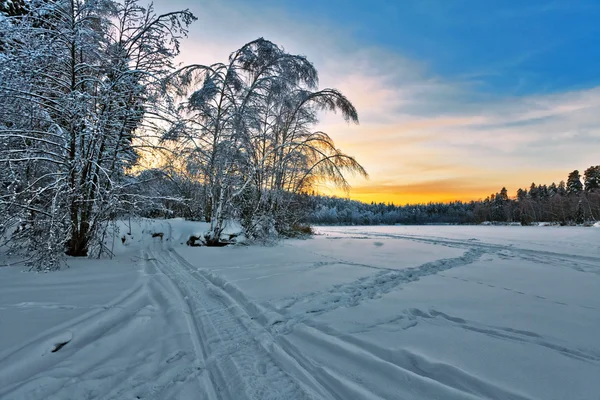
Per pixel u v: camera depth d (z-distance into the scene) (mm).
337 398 2424
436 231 24469
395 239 16312
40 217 6938
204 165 11125
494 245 13102
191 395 2426
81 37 7184
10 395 2219
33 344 2867
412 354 3012
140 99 8438
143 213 9805
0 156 6633
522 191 76062
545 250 11391
